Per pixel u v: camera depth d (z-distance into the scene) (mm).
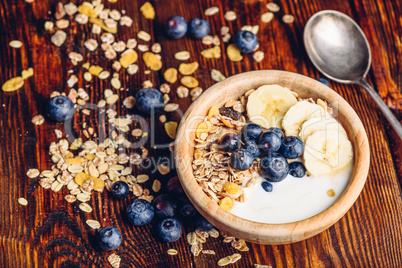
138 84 571
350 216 524
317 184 492
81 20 592
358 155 487
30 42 584
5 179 538
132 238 520
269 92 508
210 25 595
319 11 601
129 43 585
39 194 533
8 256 515
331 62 569
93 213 527
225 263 513
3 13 594
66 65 577
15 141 550
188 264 513
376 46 587
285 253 515
